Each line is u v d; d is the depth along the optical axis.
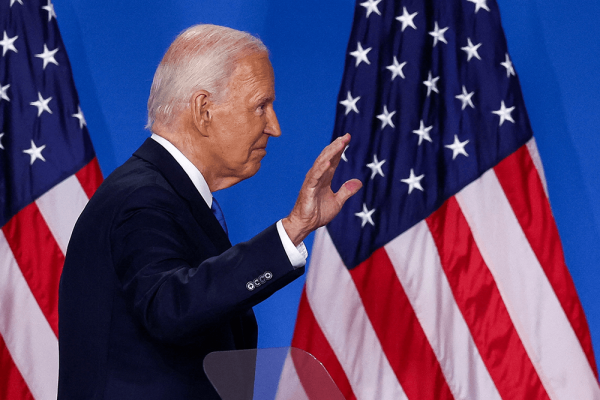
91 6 2.43
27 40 2.32
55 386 2.27
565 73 2.32
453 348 2.20
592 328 2.29
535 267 2.17
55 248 2.28
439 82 2.22
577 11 2.32
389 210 2.22
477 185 2.20
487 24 2.23
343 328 2.22
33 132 2.29
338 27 2.38
